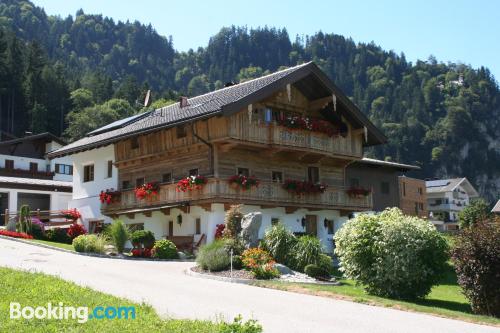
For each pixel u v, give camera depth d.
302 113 31.55
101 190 34.50
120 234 24.23
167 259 23.66
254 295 14.62
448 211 91.25
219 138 26.77
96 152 35.09
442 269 17.03
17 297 10.95
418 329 11.39
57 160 61.72
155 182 29.27
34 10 196.88
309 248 20.42
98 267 18.66
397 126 139.38
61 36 192.12
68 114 89.88
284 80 27.94
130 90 111.38
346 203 32.47
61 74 102.81
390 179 43.69
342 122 32.41
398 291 16.91
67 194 45.84
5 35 108.31
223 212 26.81
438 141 147.88
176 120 26.98
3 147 58.66
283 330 10.54
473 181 151.50
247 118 27.38
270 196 28.31
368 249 17.22
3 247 22.89
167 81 179.62
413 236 16.81
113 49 189.25
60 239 30.42
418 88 162.50
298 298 14.62
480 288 15.26
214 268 19.08
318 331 10.61
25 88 87.31
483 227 15.98
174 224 29.38
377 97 171.88
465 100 166.75
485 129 164.62
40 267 17.28
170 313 11.40
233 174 28.25
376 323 11.78
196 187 26.61
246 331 8.26
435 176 143.38
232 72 193.25
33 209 45.78
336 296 15.36
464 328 11.87
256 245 21.19
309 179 32.69
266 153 28.92
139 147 31.39
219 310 12.12
